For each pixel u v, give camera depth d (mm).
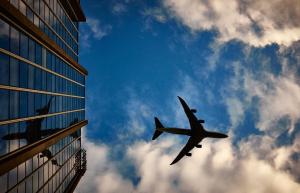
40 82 32781
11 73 24781
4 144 23594
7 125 24125
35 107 31141
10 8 22922
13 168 25062
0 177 23031
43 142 32938
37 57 31734
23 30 27094
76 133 54031
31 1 31906
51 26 40219
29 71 29250
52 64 37688
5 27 23500
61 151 43312
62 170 43969
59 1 44781
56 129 39500
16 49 25828
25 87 28109
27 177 28984
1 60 22797
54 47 36781
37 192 32031
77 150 55094
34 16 32969
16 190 26203
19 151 26375
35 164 31672
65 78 44844
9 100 24484
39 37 31094
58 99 40719
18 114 26500
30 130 29641
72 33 54875
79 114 56719
